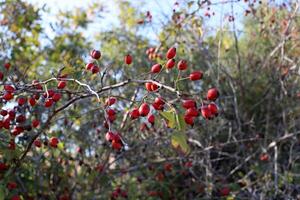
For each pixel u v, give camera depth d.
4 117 0.85
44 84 0.79
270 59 1.73
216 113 0.66
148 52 1.49
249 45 1.84
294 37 1.69
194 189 1.49
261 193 1.36
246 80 1.77
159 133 1.36
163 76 1.12
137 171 1.46
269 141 1.61
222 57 1.80
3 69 1.12
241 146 1.53
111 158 1.57
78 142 1.35
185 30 1.65
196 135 1.51
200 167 1.49
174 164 1.53
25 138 1.07
